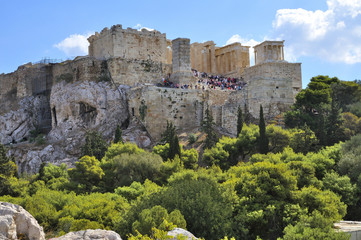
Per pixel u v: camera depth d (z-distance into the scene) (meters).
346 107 85.06
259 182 45.38
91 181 61.81
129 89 93.00
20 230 24.45
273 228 41.03
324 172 55.31
